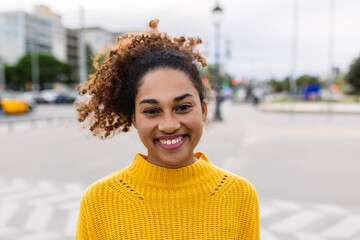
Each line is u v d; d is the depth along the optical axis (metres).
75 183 5.61
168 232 1.10
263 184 5.42
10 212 4.29
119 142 9.84
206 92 1.28
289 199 4.72
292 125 14.60
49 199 4.79
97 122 1.33
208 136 10.77
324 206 4.45
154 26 1.32
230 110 27.42
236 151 8.18
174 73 1.06
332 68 22.08
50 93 33.34
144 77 1.07
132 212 1.11
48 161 7.26
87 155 7.90
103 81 1.27
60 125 14.76
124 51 1.23
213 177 1.20
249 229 1.20
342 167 6.53
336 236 3.59
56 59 64.88
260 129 12.88
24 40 91.00
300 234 3.64
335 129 12.93
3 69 59.09
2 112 18.50
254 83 65.81
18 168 6.63
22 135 11.55
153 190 1.14
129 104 1.21
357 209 4.34
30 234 3.67
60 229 3.80
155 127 1.07
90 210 1.14
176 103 1.05
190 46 1.32
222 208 1.15
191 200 1.14
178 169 1.15
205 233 1.11
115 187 1.15
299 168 6.46
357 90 53.12
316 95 38.88
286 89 82.94
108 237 1.12
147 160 1.22
